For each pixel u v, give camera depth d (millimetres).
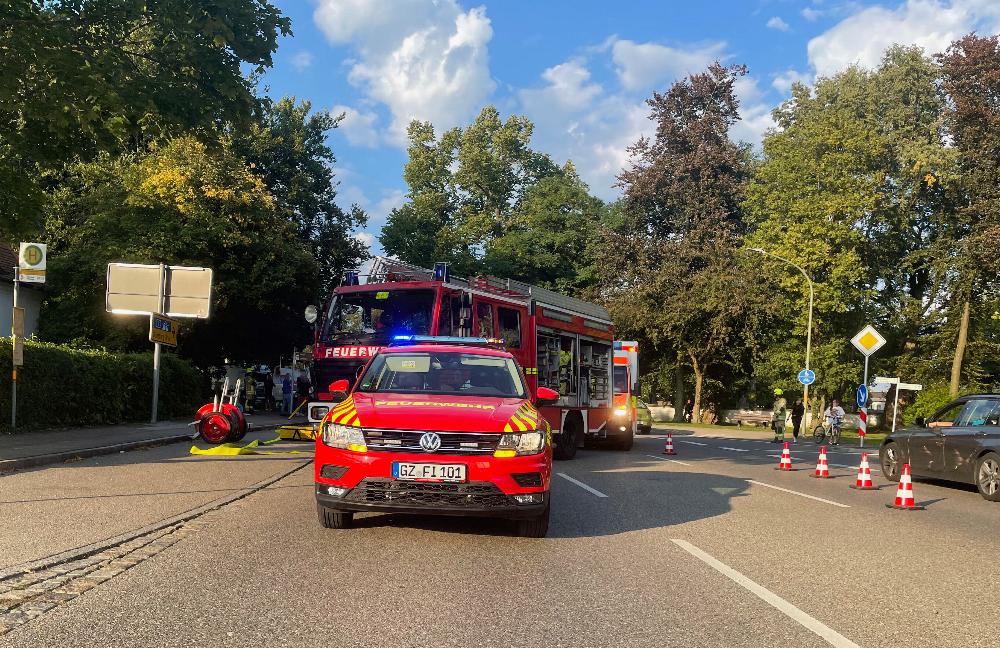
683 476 14047
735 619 5133
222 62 15039
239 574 5891
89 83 13156
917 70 45375
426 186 59188
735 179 52969
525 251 54094
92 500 8914
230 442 15516
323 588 5551
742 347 48812
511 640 4566
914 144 42438
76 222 30688
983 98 39562
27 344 17109
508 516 7086
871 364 47562
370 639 4512
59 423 18219
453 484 6941
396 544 7070
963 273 39625
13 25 13273
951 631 5020
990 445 12523
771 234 45812
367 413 7281
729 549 7430
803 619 5180
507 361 9133
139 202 29219
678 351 51094
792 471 16328
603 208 57750
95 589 5434
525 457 7090
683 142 55125
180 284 21594
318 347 14367
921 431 14430
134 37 15383
